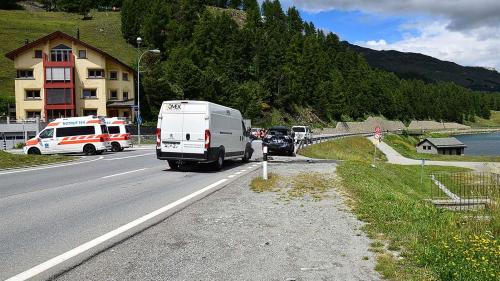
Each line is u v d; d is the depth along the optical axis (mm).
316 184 13461
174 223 8102
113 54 97938
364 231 7621
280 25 158375
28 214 8781
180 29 109438
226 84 82625
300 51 132125
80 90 61031
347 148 50438
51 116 59750
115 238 6945
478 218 12617
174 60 87812
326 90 115688
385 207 9742
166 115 17625
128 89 65938
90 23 120688
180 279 5141
